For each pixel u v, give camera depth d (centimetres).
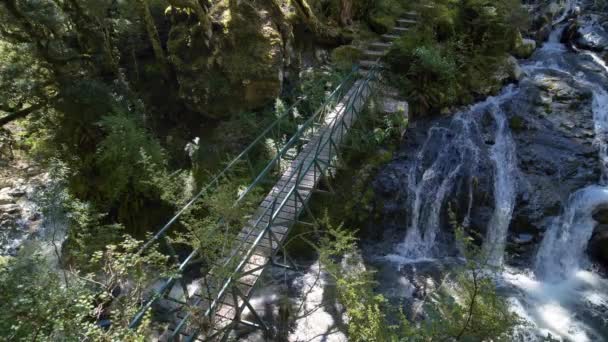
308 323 784
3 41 1143
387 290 867
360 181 1023
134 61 1205
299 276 904
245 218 681
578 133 1073
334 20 1359
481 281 486
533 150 1049
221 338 636
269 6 1165
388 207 1009
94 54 1192
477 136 1097
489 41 1279
